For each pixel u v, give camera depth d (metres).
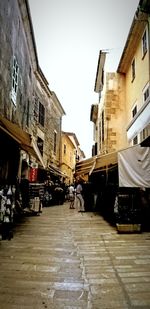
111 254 5.55
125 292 3.60
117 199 8.47
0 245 6.30
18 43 10.58
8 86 8.88
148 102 9.78
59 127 27.34
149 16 10.63
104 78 16.91
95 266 4.74
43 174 18.97
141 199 8.71
